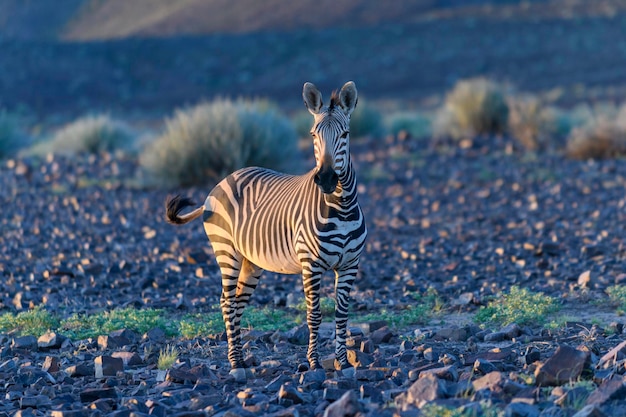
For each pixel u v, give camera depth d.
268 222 20.81
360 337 24.58
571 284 31.25
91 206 54.34
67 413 17.55
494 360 20.77
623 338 23.38
